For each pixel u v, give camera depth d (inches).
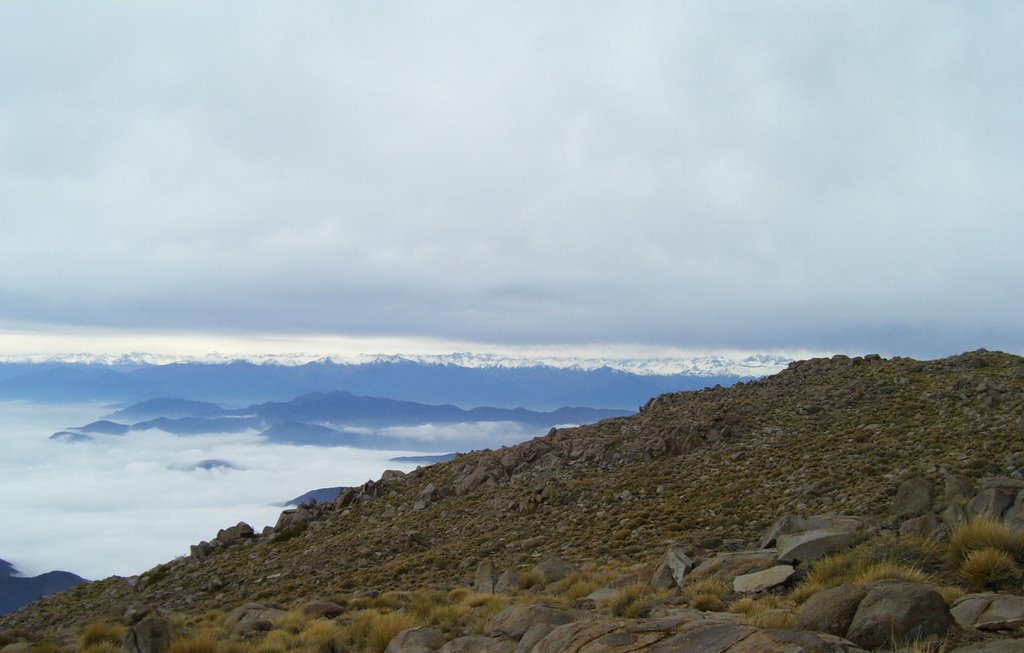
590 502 1716.3
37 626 1670.8
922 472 1283.2
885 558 668.7
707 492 1561.3
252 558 1931.6
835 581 650.8
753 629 445.7
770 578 730.2
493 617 704.4
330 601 1052.5
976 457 1298.0
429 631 715.4
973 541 639.8
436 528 1830.7
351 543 1833.2
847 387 2164.1
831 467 1491.1
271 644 746.8
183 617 1104.2
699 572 824.3
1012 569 598.2
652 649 455.2
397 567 1505.9
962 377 1961.1
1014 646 396.2
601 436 2263.8
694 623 482.3
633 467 1921.8
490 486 2103.8
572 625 528.1
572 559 1300.4
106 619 1074.7
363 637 774.5
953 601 529.3
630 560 1194.0
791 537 828.6
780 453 1704.0
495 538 1625.2
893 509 961.5
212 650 720.3
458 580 1299.2
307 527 2170.3
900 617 436.5
